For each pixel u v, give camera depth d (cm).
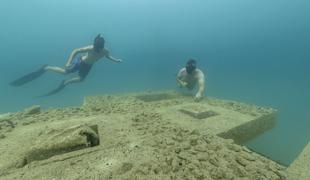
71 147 222
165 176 182
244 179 190
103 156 210
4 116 413
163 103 531
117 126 308
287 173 217
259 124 442
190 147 242
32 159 213
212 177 191
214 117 430
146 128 301
